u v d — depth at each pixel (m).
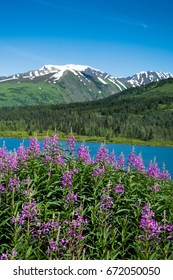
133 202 13.74
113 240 10.69
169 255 11.19
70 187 13.15
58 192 13.56
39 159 15.56
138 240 11.01
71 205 12.27
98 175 14.03
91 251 10.71
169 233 11.35
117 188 13.27
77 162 15.66
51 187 13.54
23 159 15.21
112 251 10.33
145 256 9.95
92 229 11.87
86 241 11.55
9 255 9.13
